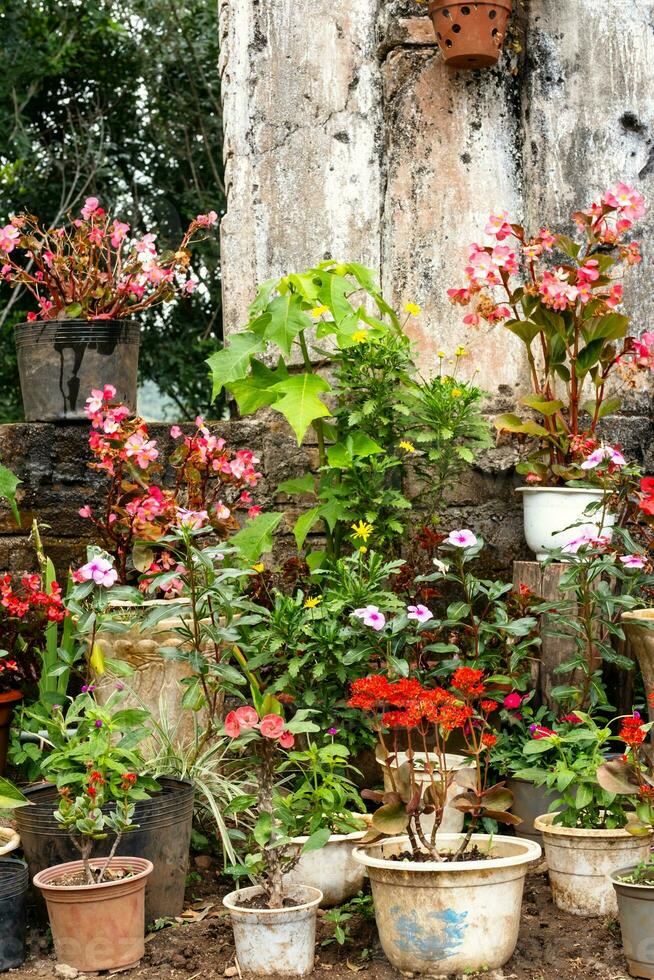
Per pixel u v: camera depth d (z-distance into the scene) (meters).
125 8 10.90
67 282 4.82
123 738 3.25
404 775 3.04
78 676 4.07
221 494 4.73
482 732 3.13
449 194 4.84
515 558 4.74
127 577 4.28
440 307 4.82
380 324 4.37
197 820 3.72
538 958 2.93
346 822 3.12
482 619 3.86
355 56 4.94
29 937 3.17
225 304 5.00
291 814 3.03
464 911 2.79
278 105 4.95
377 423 4.34
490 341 4.81
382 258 4.90
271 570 4.71
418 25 4.86
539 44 4.90
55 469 4.66
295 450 4.80
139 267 4.80
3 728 4.08
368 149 4.92
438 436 4.28
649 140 4.94
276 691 3.75
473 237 4.84
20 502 4.63
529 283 4.33
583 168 4.89
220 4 5.20
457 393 4.30
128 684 3.75
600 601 3.71
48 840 3.17
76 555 4.61
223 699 3.96
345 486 4.31
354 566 3.96
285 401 4.09
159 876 3.22
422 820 3.54
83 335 4.64
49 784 3.47
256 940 2.87
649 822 2.99
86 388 4.65
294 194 4.94
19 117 10.37
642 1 4.95
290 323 4.14
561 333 4.29
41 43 10.33
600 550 3.93
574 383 4.34
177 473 4.32
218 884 3.55
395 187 4.86
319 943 3.10
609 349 4.34
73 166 10.80
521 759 3.70
